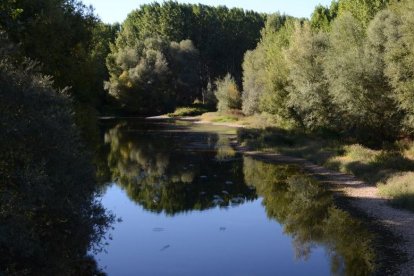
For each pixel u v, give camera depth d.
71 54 23.42
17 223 8.76
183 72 88.25
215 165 31.73
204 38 102.50
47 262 10.08
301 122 42.91
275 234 16.44
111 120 73.69
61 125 11.14
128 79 82.00
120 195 23.16
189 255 14.31
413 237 14.94
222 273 12.77
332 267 12.96
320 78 35.47
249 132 47.66
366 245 14.45
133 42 94.38
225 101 74.62
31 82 10.86
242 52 103.12
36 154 10.02
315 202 20.56
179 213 19.67
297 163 31.64
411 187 19.88
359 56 28.55
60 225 11.47
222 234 16.58
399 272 12.12
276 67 44.62
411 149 27.83
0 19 16.44
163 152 38.09
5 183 9.44
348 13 34.81
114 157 35.44
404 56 24.16
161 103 85.38
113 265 13.37
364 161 27.28
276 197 22.16
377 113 28.84
